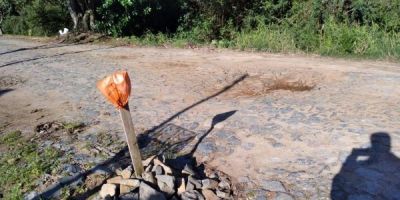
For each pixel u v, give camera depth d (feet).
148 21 54.80
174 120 20.40
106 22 53.31
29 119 21.95
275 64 32.22
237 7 45.93
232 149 16.62
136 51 42.57
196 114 21.07
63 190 14.11
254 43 40.42
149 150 17.11
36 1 73.10
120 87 12.94
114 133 19.10
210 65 33.14
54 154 16.94
